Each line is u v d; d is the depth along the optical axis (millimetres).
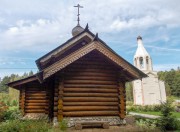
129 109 33719
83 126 11672
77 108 11938
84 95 12227
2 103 14930
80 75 12461
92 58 12875
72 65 12461
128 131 10656
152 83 44469
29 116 16000
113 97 12766
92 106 12227
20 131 9406
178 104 36938
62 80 11852
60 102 11578
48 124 10844
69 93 12031
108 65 13078
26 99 16953
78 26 18172
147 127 11969
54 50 13766
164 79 95812
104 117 12258
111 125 12180
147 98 43531
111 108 12523
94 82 12578
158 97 44219
